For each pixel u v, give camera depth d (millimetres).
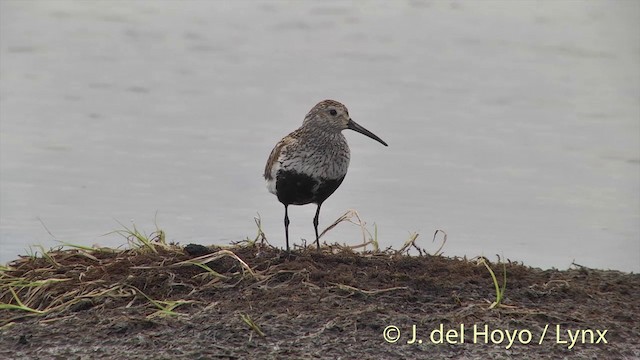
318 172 12188
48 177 16719
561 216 15578
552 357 9977
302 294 10781
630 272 13000
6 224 14766
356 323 10281
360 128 12367
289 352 9789
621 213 15789
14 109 19859
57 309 10734
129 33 24484
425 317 10469
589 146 18516
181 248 11789
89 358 9750
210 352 9758
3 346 10016
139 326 10242
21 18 25109
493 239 14719
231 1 26734
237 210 15617
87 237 14359
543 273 12016
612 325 10602
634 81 21828
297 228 15000
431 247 14367
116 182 16578
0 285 11375
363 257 11703
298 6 26094
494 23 25172
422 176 17125
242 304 10609
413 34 24578
